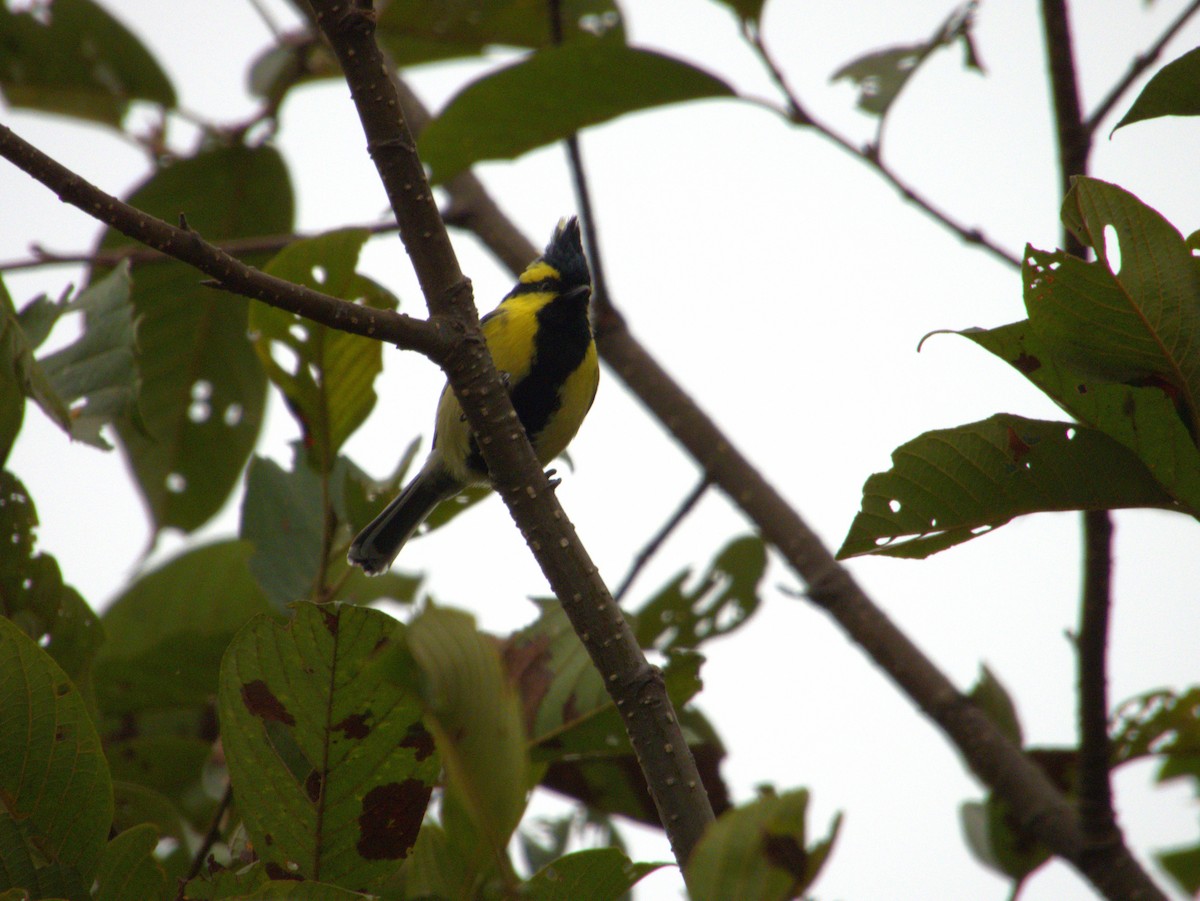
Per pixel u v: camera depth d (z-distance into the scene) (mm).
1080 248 5027
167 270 8703
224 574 7895
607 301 8398
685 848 4113
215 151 8891
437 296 4711
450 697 2998
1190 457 4148
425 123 9172
